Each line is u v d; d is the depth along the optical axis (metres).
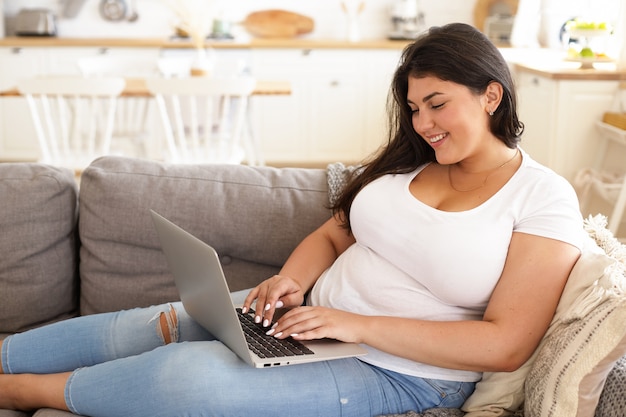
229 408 1.47
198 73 4.65
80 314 2.12
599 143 4.42
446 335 1.52
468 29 1.65
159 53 5.84
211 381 1.48
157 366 1.51
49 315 2.05
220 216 2.02
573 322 1.46
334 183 2.05
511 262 1.56
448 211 1.64
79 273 2.10
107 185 2.03
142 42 5.84
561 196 1.60
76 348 1.73
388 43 5.89
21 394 1.63
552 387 1.44
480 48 1.62
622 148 4.35
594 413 1.47
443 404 1.61
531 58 5.61
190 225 2.02
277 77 5.94
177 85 4.04
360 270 1.72
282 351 1.51
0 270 2.00
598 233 1.79
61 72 5.87
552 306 1.53
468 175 1.69
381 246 1.70
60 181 2.04
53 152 4.21
